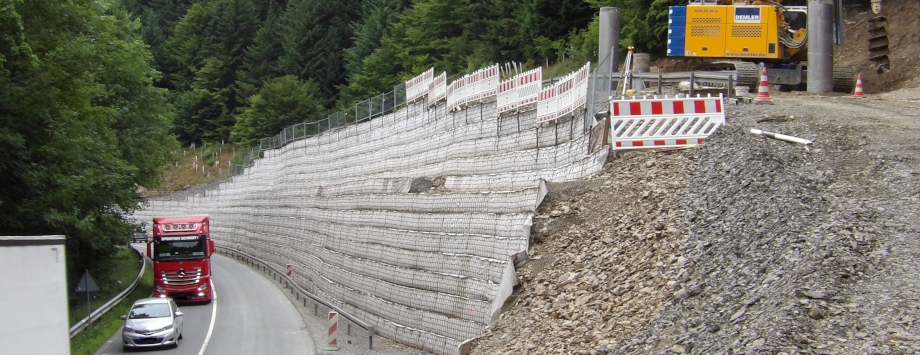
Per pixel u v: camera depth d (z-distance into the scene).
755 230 13.59
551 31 54.41
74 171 24.30
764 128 19.38
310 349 22.11
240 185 63.84
